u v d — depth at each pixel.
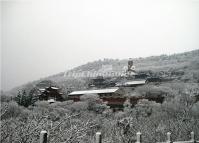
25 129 5.36
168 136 7.04
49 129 5.52
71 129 5.54
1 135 5.31
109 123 11.42
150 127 12.56
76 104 14.34
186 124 13.13
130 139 9.80
